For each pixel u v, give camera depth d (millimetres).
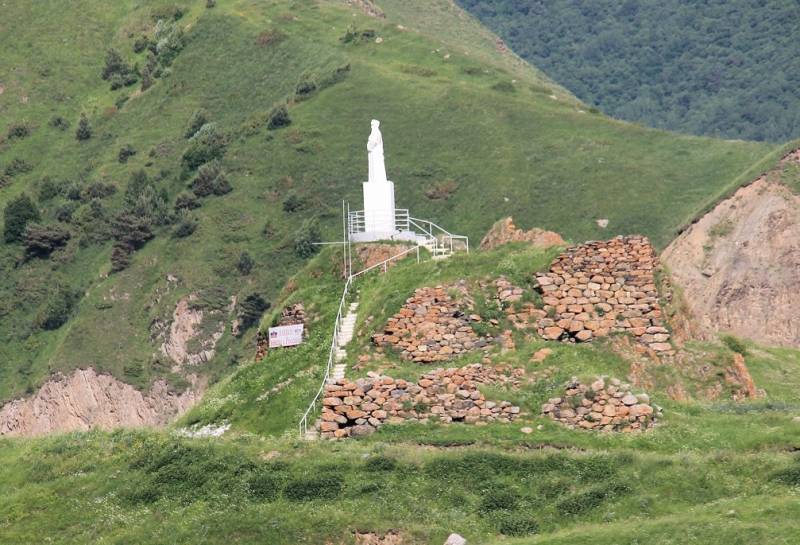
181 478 147625
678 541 125125
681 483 136625
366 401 155750
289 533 135625
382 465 143375
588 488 137625
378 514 137000
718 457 139875
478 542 132375
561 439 148875
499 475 141375
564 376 158625
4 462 161750
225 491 144000
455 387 156875
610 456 141750
